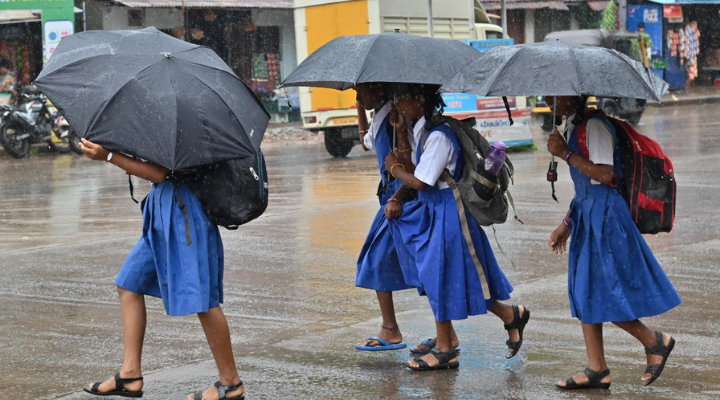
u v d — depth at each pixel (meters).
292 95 33.75
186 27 31.05
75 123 4.77
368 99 6.08
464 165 5.63
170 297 4.94
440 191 5.64
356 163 20.06
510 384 5.41
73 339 6.73
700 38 44.88
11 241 11.10
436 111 5.78
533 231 10.73
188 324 7.13
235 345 6.42
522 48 5.06
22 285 8.61
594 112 5.12
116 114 4.72
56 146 24.86
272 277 8.69
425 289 5.63
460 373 5.66
